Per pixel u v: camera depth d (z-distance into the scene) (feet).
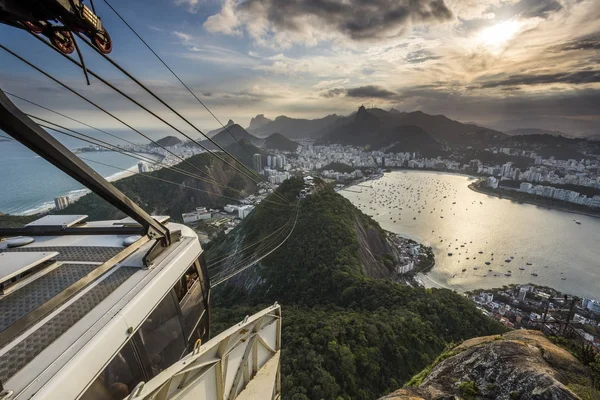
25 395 8.18
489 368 20.33
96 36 11.82
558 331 30.12
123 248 16.33
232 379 15.30
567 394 15.57
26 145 10.13
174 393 11.71
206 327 20.30
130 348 12.01
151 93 16.98
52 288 12.36
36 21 10.02
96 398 10.22
